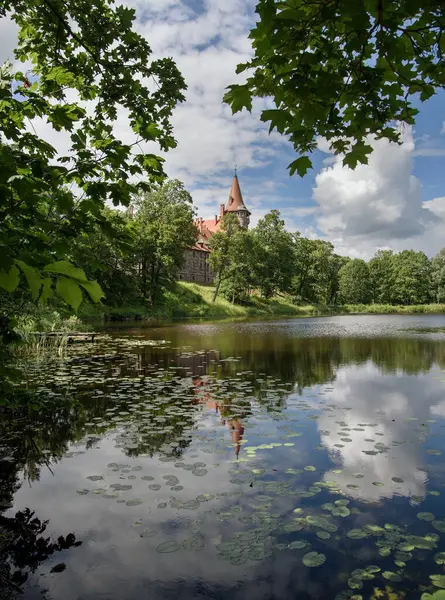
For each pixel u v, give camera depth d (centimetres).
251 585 269
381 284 8369
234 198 10744
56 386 855
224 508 365
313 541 314
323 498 382
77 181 262
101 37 435
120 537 324
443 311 7312
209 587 267
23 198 216
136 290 4638
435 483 414
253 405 723
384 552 298
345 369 1109
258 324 3275
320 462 469
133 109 440
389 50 183
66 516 355
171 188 4878
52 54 465
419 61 213
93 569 287
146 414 661
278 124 221
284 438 550
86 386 861
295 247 7612
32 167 235
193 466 456
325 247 7725
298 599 255
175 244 4681
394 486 408
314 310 6850
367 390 851
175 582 272
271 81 216
